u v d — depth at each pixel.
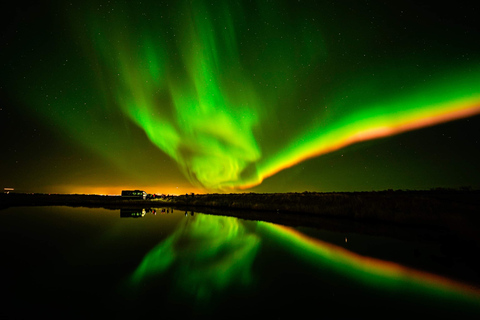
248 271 7.04
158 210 28.12
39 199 46.25
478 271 7.14
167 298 5.24
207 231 13.55
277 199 33.38
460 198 24.17
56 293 5.43
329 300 5.24
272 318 4.45
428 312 4.76
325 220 18.48
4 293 5.43
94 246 9.91
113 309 4.71
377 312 4.75
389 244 10.54
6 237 11.66
